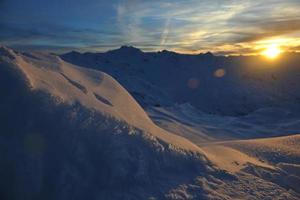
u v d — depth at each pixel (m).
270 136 31.64
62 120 5.91
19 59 6.86
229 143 11.91
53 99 6.11
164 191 5.77
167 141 6.86
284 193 6.65
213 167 6.90
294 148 10.94
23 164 5.37
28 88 6.05
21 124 5.70
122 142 6.09
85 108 6.33
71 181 5.46
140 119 7.80
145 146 6.30
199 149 7.76
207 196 5.86
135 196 5.54
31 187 5.28
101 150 5.88
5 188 5.23
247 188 6.50
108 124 6.23
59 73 7.85
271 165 8.62
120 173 5.72
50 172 5.47
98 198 5.40
